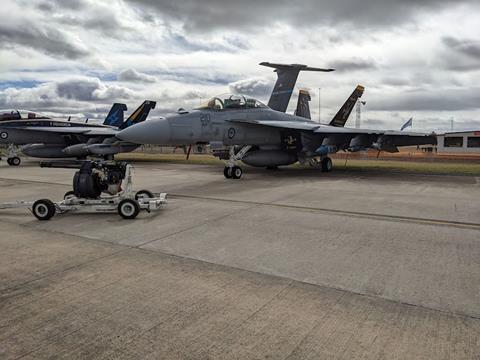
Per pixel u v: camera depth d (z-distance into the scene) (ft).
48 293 12.84
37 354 9.30
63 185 40.93
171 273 14.67
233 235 20.25
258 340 9.89
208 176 50.93
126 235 20.24
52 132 77.51
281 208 27.86
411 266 15.46
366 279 14.07
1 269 15.12
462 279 14.06
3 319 11.05
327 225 22.57
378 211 26.78
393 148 59.06
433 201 31.09
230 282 13.78
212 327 10.57
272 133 53.16
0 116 73.56
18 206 24.91
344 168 65.41
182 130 42.52
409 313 11.35
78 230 21.34
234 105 49.24
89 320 10.99
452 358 9.07
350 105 73.20
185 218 24.40
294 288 13.24
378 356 9.14
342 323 10.75
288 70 84.89
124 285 13.50
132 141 40.37
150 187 39.40
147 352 9.37
